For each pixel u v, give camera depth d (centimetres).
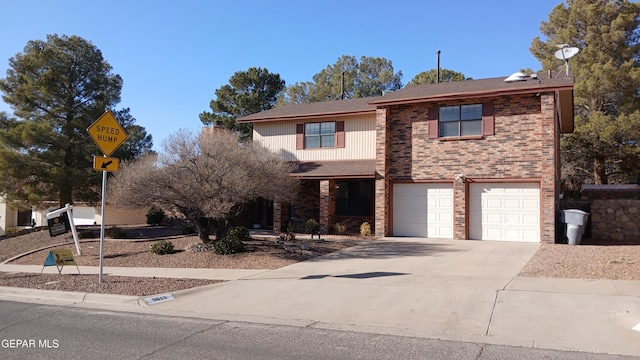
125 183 1555
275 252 1551
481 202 1845
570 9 2942
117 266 1482
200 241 1773
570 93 1772
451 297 911
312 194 2352
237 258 1477
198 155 1575
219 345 690
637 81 2519
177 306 962
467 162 1862
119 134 1180
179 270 1362
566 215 1666
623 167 2812
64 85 2456
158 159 1566
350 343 694
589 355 613
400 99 1944
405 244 1727
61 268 1357
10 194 2322
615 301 820
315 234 2089
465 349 651
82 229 2525
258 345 689
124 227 2653
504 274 1111
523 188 1781
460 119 1891
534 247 1561
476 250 1532
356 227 2261
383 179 1973
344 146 2267
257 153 1805
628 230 1809
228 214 1636
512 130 1789
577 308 797
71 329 791
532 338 685
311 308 905
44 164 2319
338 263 1366
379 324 792
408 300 912
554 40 3036
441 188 1934
